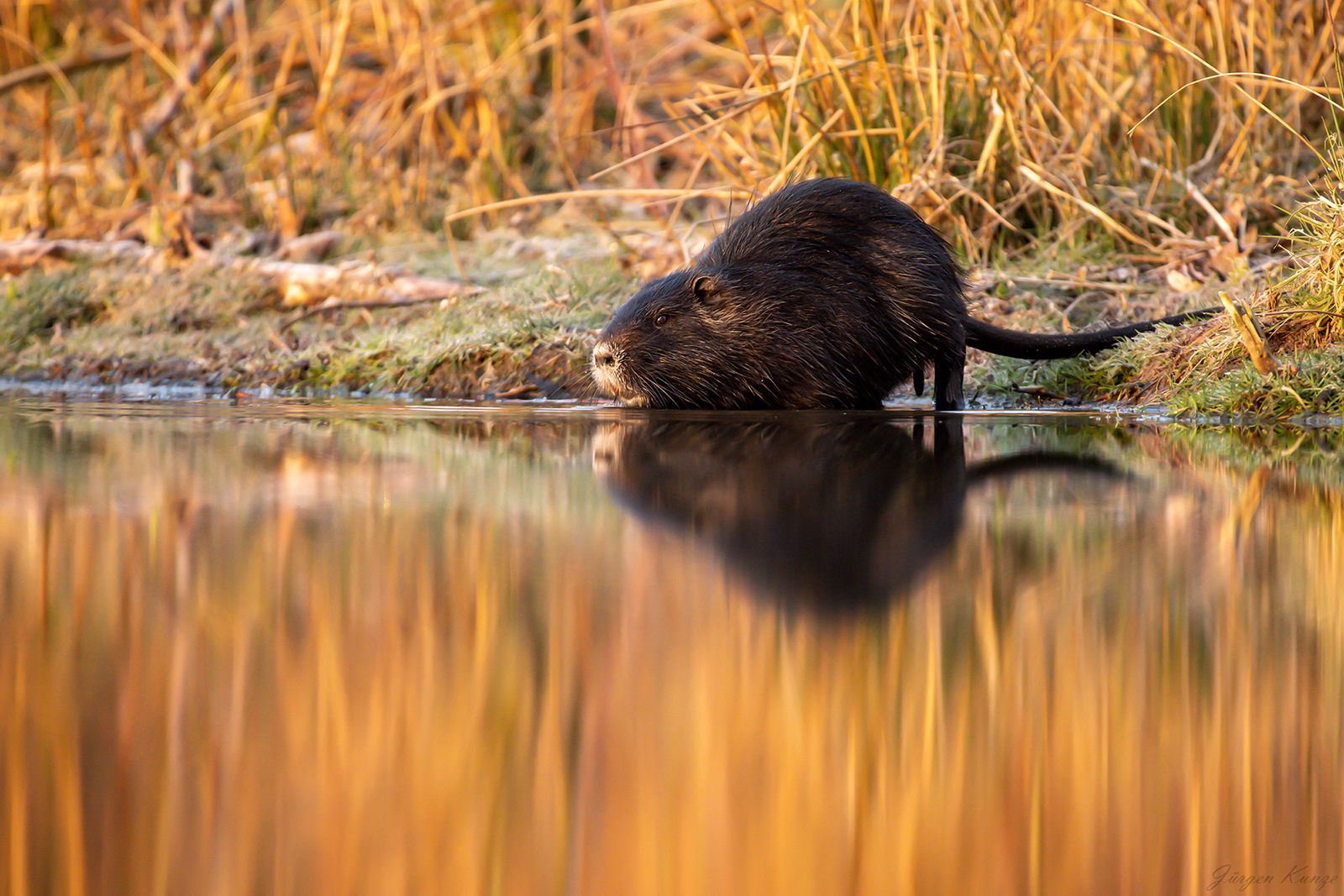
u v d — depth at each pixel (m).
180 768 4.18
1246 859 3.86
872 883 3.64
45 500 8.27
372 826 3.86
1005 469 9.75
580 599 5.84
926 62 21.38
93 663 5.05
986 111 20.44
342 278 21.56
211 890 3.63
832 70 19.70
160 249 24.52
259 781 4.12
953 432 12.43
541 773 4.13
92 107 32.78
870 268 15.22
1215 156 21.16
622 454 10.66
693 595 5.88
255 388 18.70
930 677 4.83
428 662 5.01
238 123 30.14
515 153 28.83
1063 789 4.09
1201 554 6.81
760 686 4.77
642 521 7.62
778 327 15.04
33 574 6.30
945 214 20.00
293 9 32.59
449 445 11.35
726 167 22.11
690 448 11.03
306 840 3.82
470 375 17.83
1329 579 6.25
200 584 6.11
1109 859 3.80
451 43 30.61
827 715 4.50
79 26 35.09
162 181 27.33
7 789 4.07
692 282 15.22
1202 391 14.00
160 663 5.05
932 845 3.79
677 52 30.56
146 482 9.07
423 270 22.78
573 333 18.12
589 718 4.48
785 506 8.13
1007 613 5.65
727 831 3.82
